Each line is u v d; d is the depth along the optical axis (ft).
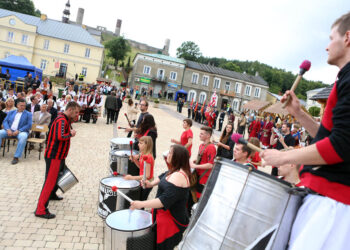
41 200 14.23
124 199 12.55
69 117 14.32
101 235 13.34
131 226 9.52
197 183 14.14
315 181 3.95
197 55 264.52
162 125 61.16
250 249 4.42
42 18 148.05
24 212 14.67
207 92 167.02
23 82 62.49
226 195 4.76
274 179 4.55
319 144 3.53
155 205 9.00
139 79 154.20
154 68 157.07
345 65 3.72
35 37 139.54
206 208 4.94
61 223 14.05
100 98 47.73
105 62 256.32
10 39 135.95
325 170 3.83
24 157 24.38
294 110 4.88
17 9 198.70
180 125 66.59
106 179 13.71
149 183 11.70
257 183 4.59
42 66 142.92
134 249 9.05
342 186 3.62
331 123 3.86
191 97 164.45
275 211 4.44
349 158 3.37
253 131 48.47
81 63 147.54
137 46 337.52
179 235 9.50
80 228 13.78
